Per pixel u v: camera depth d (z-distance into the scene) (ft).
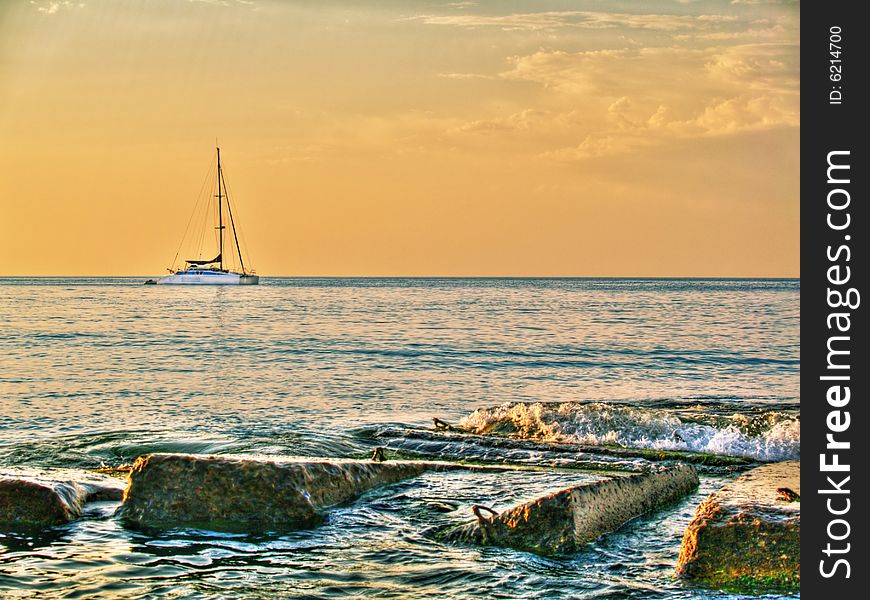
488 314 204.95
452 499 33.30
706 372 86.94
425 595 23.77
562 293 407.23
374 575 25.23
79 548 27.27
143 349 108.99
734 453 43.60
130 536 28.53
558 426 47.62
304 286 594.24
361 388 71.92
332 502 32.09
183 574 25.21
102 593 23.68
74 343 117.91
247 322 171.83
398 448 44.39
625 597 23.49
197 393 67.77
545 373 85.05
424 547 27.78
